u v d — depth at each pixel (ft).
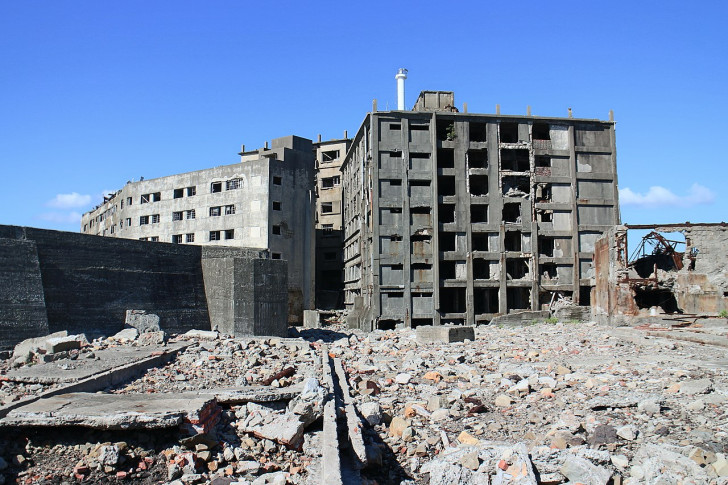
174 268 90.58
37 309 67.46
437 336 91.15
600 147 173.88
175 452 31.60
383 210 163.94
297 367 58.90
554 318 141.08
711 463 30.68
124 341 67.46
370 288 165.58
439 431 39.68
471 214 174.60
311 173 206.69
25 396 40.04
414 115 166.61
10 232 69.56
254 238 189.37
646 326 103.91
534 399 46.93
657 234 124.88
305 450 33.40
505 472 29.99
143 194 219.00
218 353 63.67
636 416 40.29
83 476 29.76
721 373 53.06
